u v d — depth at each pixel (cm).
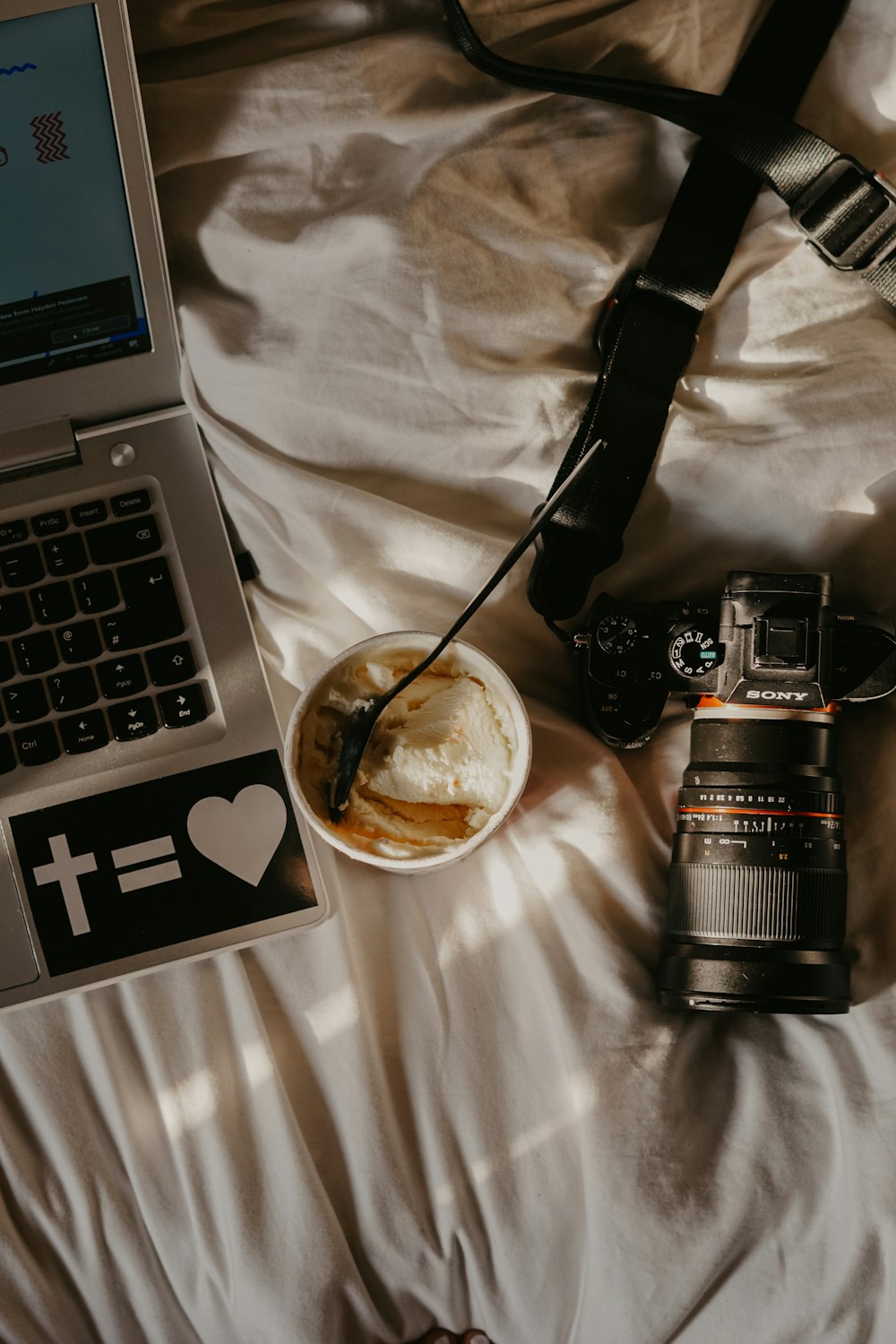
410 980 82
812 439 82
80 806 77
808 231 82
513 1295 80
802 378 83
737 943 72
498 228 81
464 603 83
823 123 86
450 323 81
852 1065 77
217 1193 80
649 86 80
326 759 73
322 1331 78
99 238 74
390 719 73
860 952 79
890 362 83
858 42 85
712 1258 76
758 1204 77
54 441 81
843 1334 75
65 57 68
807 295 86
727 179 83
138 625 79
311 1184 79
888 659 73
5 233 72
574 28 83
